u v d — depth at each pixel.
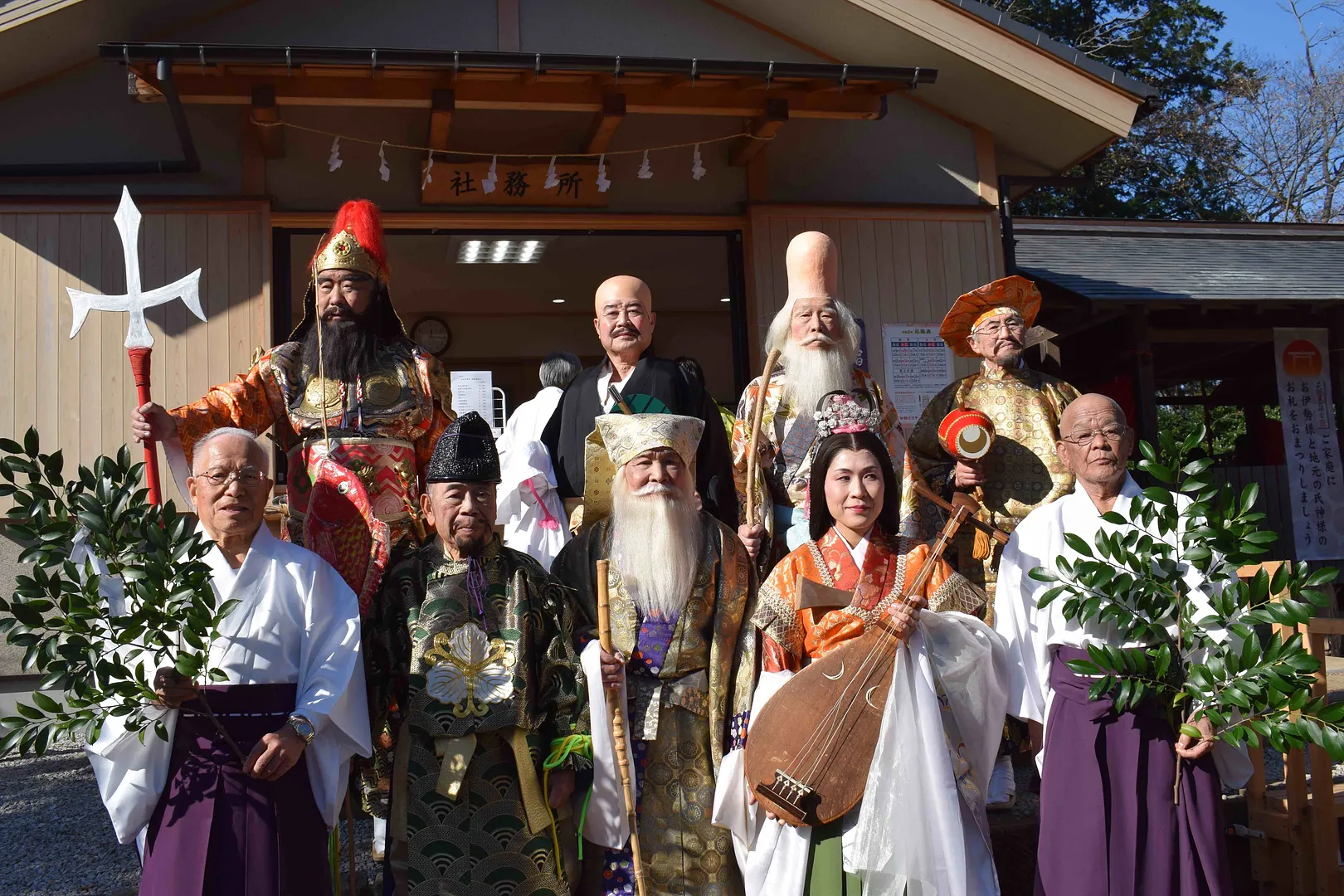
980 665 3.36
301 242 9.19
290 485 3.84
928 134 7.71
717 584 3.54
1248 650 3.02
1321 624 3.79
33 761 5.66
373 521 3.51
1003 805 4.23
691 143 7.44
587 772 3.31
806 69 6.36
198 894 2.84
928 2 6.95
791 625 3.42
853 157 7.62
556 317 13.70
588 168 7.22
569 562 3.70
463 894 3.12
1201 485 3.15
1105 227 11.26
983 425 4.48
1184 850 3.13
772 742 3.27
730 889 3.42
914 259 7.52
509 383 13.88
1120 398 10.24
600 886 3.46
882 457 3.49
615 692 3.30
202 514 3.07
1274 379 12.18
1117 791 3.20
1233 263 10.35
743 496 4.22
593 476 3.70
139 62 5.75
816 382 4.36
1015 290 4.96
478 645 3.23
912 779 3.19
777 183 7.51
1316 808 3.77
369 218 4.01
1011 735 4.23
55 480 3.00
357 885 3.73
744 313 7.52
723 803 3.33
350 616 3.15
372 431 3.83
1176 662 3.21
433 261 10.98
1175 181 22.09
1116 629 3.30
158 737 2.93
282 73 5.99
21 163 6.59
